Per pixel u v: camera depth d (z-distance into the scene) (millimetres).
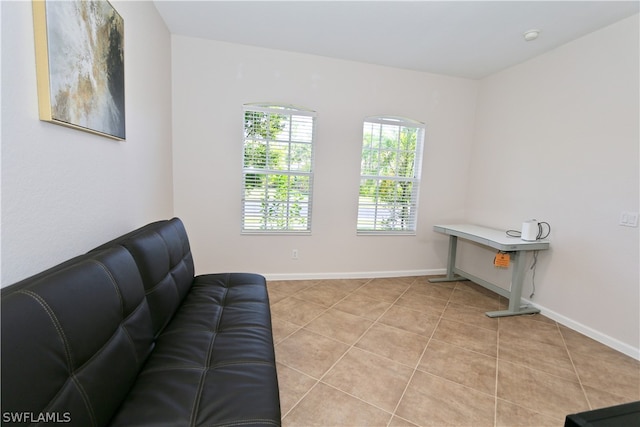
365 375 1842
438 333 2402
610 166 2326
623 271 2240
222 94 3062
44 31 1017
